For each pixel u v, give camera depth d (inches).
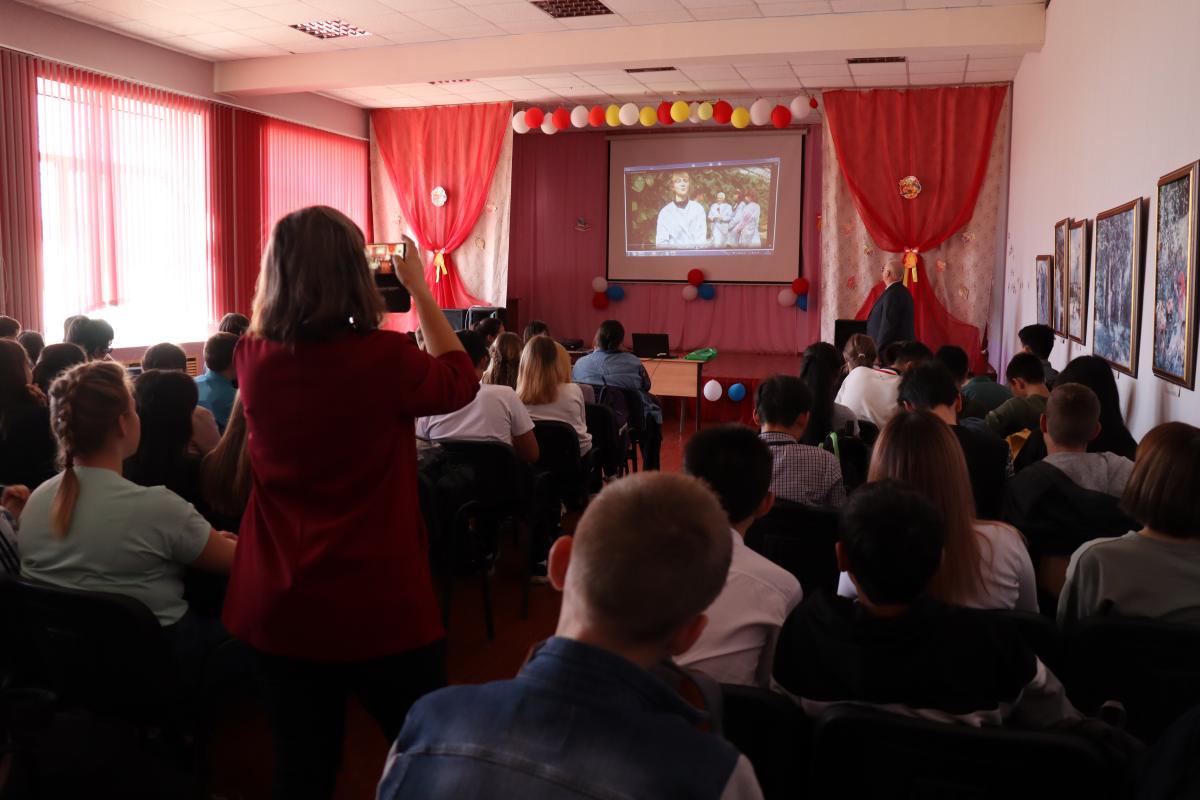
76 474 83.4
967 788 52.8
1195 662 68.6
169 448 101.0
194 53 320.5
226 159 339.3
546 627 146.9
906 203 362.6
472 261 418.3
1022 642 58.2
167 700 80.2
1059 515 101.7
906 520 56.0
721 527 35.7
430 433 150.9
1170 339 134.5
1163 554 75.2
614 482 36.8
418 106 414.6
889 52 275.0
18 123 259.4
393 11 273.3
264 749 106.0
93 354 180.7
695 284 447.8
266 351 61.3
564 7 270.8
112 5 263.6
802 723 59.2
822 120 412.5
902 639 56.4
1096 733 60.3
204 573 97.0
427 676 63.5
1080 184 208.2
